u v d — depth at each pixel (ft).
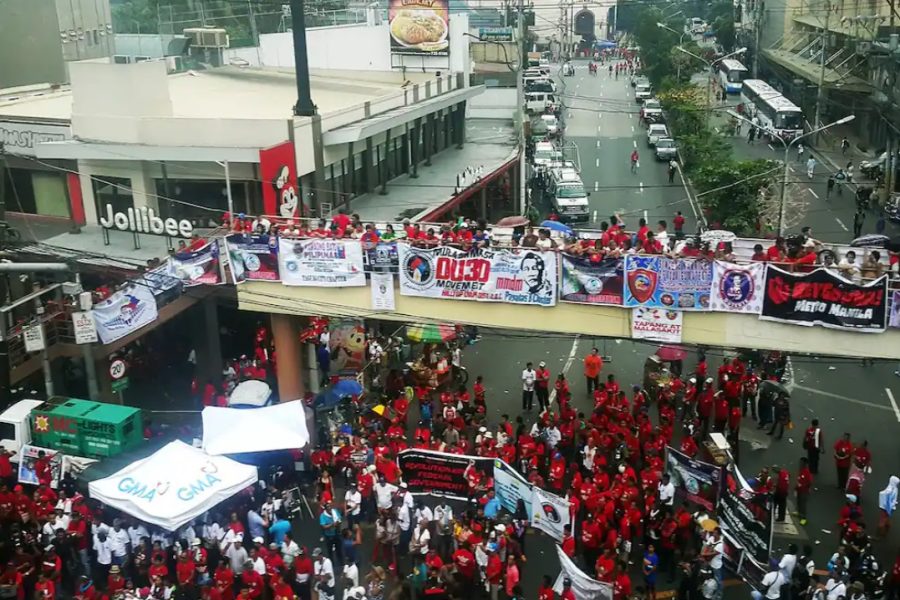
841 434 93.66
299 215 105.19
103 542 71.20
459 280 78.13
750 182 151.23
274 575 67.05
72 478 80.43
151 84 105.91
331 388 92.79
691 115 210.38
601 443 82.33
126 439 82.33
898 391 104.17
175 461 73.51
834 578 61.93
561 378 94.84
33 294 91.20
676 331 72.59
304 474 87.97
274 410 82.02
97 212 109.81
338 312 84.07
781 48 299.58
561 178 177.47
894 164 168.55
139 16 246.47
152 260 88.38
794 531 76.84
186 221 99.76
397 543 72.95
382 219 112.47
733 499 68.80
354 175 123.24
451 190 129.80
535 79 274.36
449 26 163.12
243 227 87.81
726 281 69.82
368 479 79.15
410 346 114.21
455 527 70.59
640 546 74.18
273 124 100.42
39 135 110.63
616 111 283.79
